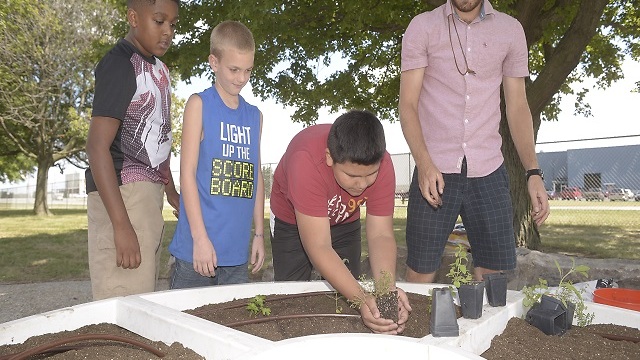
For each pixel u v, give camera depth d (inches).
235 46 90.0
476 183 95.7
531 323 62.4
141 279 84.0
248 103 101.9
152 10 85.5
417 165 91.0
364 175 70.1
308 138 82.6
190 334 52.4
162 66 93.8
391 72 402.0
